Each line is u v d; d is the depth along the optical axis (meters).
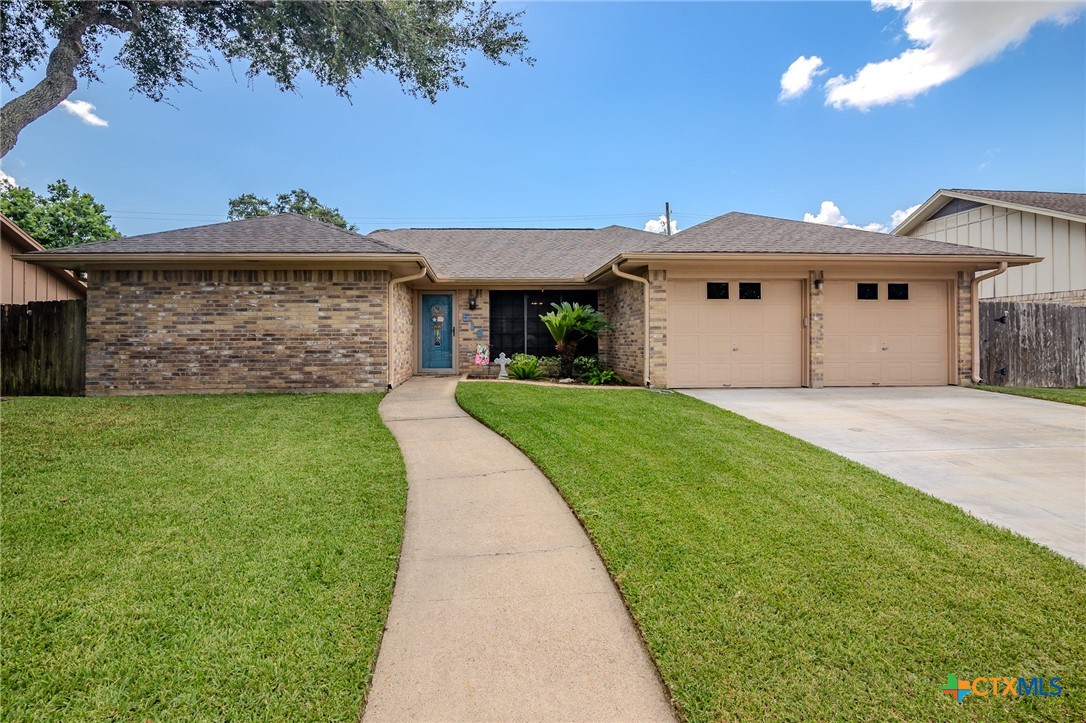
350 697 1.97
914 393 9.66
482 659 2.23
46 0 6.59
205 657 2.15
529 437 5.84
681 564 2.96
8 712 1.85
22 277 11.83
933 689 1.98
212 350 9.34
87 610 2.46
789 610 2.50
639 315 10.59
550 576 2.95
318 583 2.77
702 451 5.27
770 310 10.45
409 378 11.91
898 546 3.18
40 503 3.80
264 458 5.00
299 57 8.14
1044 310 11.22
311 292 9.45
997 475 4.68
